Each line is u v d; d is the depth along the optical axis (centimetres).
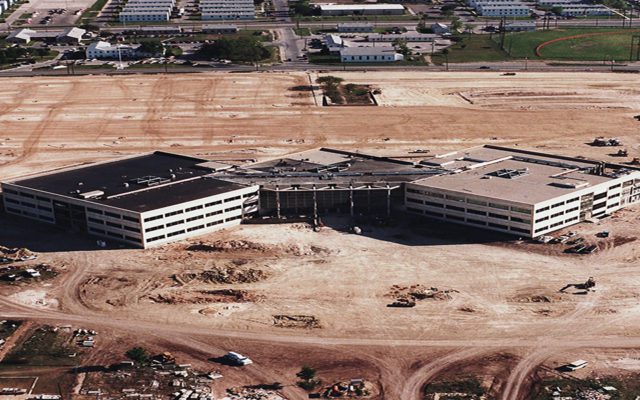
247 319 15912
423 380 13725
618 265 18100
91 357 14550
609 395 13175
